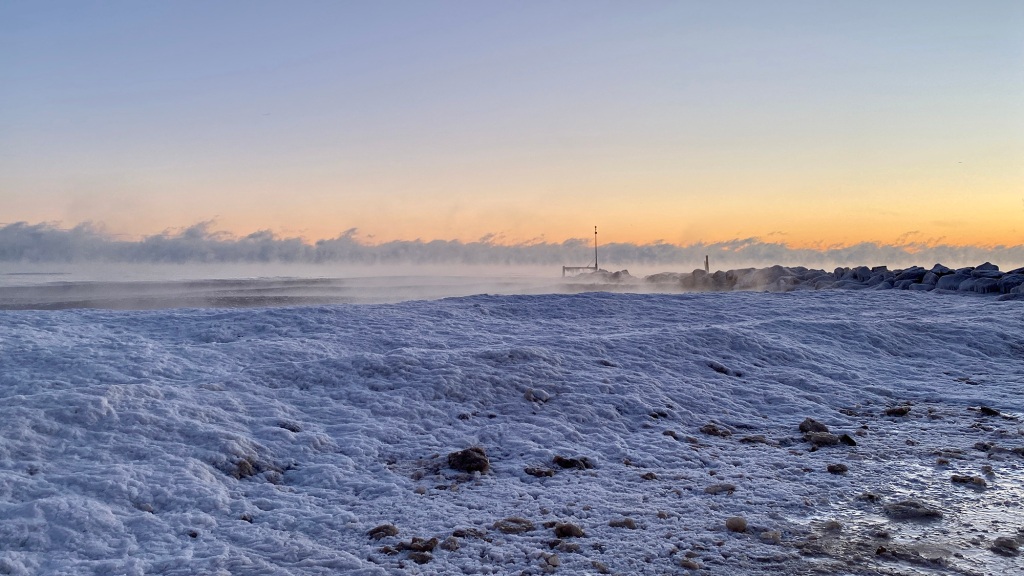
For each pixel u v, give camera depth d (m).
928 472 6.54
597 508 5.51
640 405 8.77
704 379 10.35
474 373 9.16
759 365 11.43
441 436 7.53
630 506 5.58
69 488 5.35
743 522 5.05
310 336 12.05
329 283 47.91
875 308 18.89
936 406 9.74
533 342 11.41
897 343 13.75
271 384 8.67
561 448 7.25
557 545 4.73
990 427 8.36
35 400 6.74
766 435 8.15
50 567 4.29
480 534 4.94
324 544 4.81
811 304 19.23
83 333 11.59
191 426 6.74
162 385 7.92
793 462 6.88
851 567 4.41
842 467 6.55
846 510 5.50
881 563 4.46
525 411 8.43
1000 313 17.42
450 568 4.39
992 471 6.47
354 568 4.38
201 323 12.99
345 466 6.51
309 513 5.36
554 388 9.16
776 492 5.89
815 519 5.30
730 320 16.41
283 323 13.18
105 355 9.26
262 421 7.38
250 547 4.70
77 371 8.35
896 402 10.02
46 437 6.19
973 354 13.48
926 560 4.50
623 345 11.46
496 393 8.83
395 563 4.47
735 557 4.58
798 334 13.51
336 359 9.40
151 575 4.23
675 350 11.45
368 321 13.75
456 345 11.83
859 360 12.52
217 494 5.53
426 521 5.23
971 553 4.62
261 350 10.33
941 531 5.02
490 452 7.15
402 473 6.45
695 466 6.86
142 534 4.83
